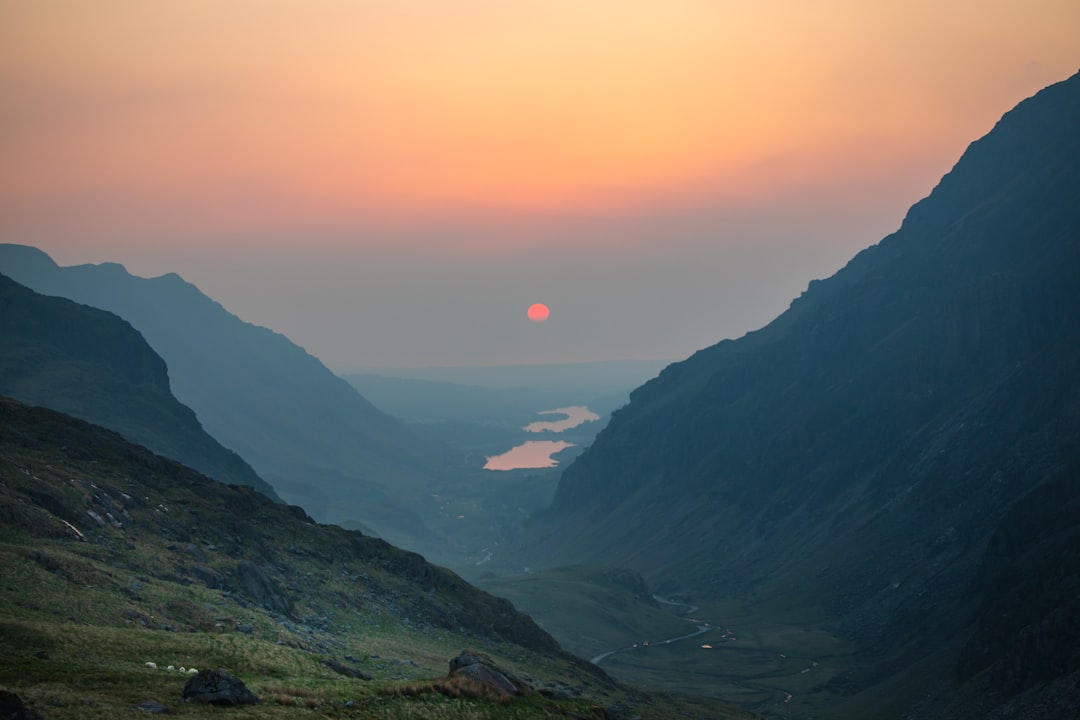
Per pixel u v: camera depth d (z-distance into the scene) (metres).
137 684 60.47
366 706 67.12
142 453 153.25
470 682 77.19
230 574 113.12
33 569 83.06
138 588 91.69
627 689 171.12
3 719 46.94
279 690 66.00
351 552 161.25
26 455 131.12
